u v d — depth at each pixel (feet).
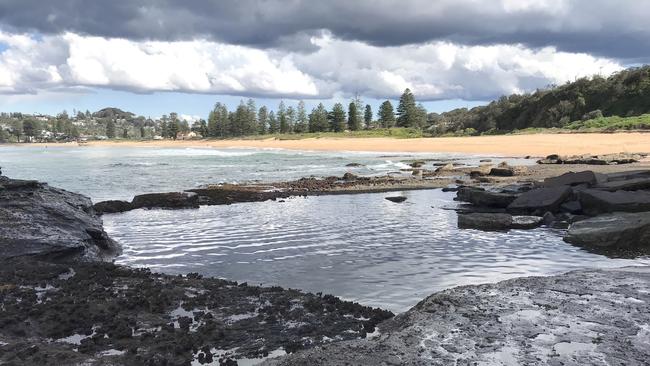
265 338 23.16
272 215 63.26
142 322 24.73
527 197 60.80
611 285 28.55
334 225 55.83
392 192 84.79
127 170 141.69
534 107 388.98
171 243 47.80
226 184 99.25
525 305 25.04
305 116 510.58
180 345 21.99
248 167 149.28
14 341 21.88
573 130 285.64
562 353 19.57
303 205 71.56
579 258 40.14
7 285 29.22
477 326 22.39
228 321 25.14
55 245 38.60
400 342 20.85
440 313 24.16
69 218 43.65
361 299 30.50
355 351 20.07
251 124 552.00
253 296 29.14
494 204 64.95
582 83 374.02
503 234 49.83
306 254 42.57
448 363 18.88
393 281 34.35
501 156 174.91
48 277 32.04
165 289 29.96
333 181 101.81
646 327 22.09
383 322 25.20
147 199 71.10
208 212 66.03
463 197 72.02
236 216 62.75
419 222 57.00
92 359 20.11
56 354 20.21
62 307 26.08
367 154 214.28
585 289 27.76
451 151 214.07
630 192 56.08
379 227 54.34
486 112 439.22
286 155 221.25
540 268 37.40
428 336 21.40
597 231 44.06
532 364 18.71
